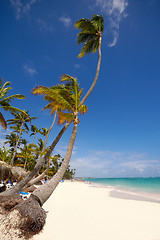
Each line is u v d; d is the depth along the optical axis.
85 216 7.54
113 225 6.22
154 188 31.25
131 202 12.13
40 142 21.97
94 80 9.88
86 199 13.59
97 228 5.84
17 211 5.00
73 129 8.12
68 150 7.62
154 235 5.19
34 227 4.87
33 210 5.26
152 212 8.54
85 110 9.94
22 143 34.50
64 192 19.69
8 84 16.95
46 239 4.64
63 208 9.35
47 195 6.09
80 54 12.11
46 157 9.55
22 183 8.61
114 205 10.70
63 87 10.69
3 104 15.45
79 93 9.21
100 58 10.59
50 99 10.30
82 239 4.79
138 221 6.82
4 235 4.27
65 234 5.14
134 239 4.87
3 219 4.81
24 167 26.75
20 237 4.37
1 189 11.47
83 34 11.62
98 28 11.68
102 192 20.84
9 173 13.91
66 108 8.16
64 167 7.21
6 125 14.89
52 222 6.24
